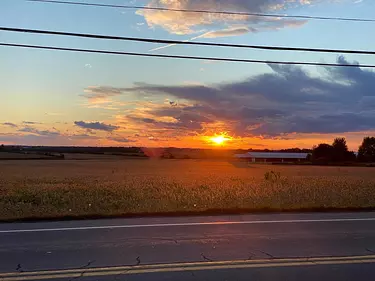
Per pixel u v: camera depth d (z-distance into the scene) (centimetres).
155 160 10300
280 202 1426
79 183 2742
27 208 1259
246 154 13638
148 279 521
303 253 657
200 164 8862
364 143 12431
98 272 552
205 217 1078
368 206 1293
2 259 624
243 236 802
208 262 600
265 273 546
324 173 5412
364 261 608
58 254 654
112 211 1179
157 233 836
